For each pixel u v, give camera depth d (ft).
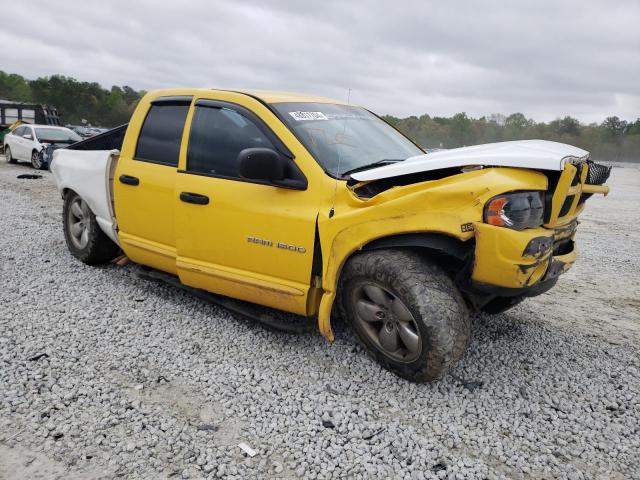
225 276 12.91
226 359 11.94
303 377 11.25
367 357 12.07
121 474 8.21
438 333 10.06
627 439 9.62
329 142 12.59
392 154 13.73
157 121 14.99
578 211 12.21
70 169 18.16
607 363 12.62
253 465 8.55
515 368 12.06
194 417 9.76
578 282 20.42
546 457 9.00
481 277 10.11
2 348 11.98
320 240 11.34
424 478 8.38
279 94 14.02
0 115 85.15
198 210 13.16
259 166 11.16
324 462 8.68
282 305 12.30
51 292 15.57
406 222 10.27
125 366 11.48
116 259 18.02
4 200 32.65
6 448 8.69
